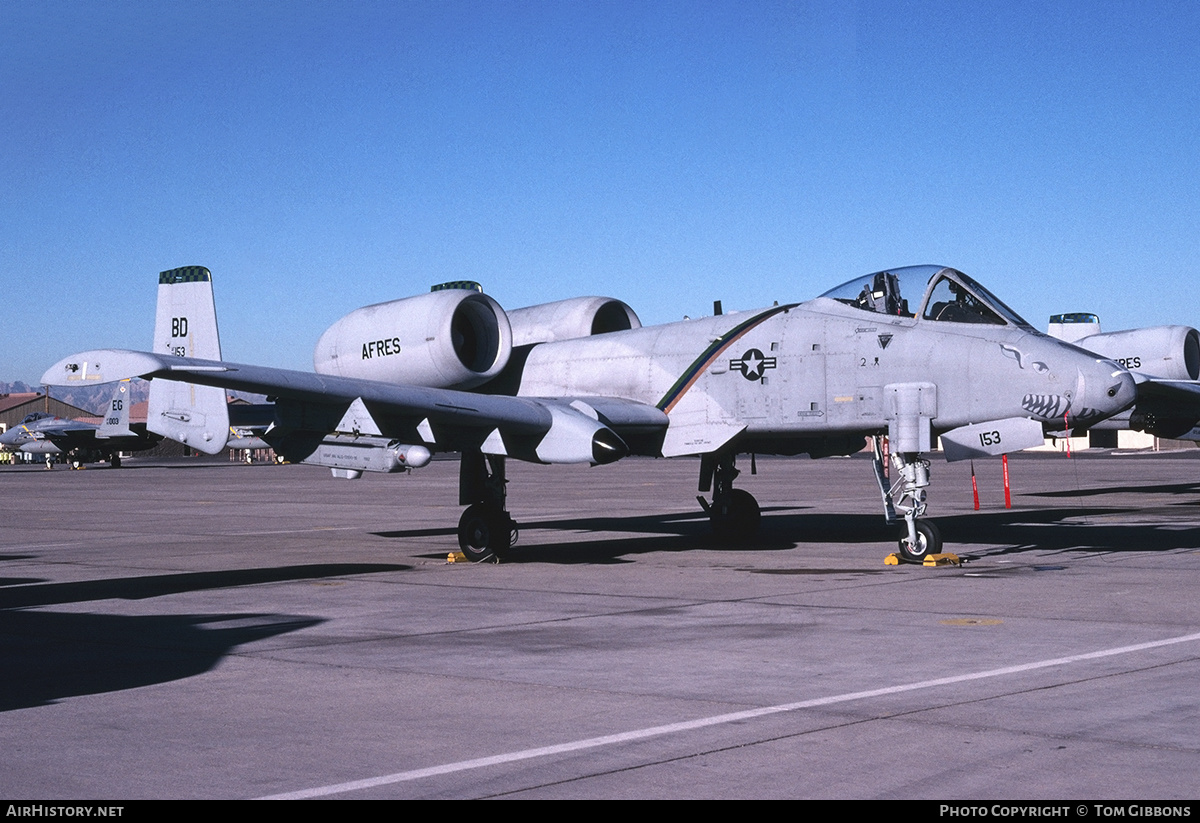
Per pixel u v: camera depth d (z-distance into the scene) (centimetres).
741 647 782
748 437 1428
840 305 1370
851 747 521
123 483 4381
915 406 1255
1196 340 2373
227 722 590
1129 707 586
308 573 1318
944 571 1216
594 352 1541
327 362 1570
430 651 791
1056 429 1249
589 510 2448
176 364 1100
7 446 6600
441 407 1234
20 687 679
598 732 558
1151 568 1220
